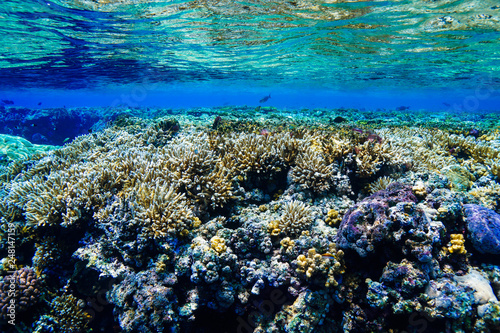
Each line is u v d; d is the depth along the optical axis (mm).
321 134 1700
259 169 1368
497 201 1252
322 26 2725
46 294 1127
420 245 863
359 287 939
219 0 2080
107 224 1131
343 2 2107
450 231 976
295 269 993
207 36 3074
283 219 1122
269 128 2074
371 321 893
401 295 853
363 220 943
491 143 1979
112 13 2309
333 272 932
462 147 1965
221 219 1200
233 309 1034
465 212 1005
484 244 917
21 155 2311
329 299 949
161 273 1021
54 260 1197
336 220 1144
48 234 1262
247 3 2137
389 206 990
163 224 1070
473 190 1342
